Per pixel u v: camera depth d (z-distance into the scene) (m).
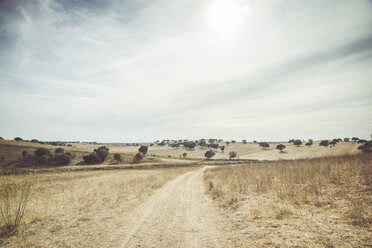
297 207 6.70
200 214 7.83
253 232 5.32
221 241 5.02
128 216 7.50
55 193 12.00
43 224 6.46
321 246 4.05
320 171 10.92
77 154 72.81
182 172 32.75
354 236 4.24
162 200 10.63
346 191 7.23
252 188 10.68
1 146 65.44
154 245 4.94
